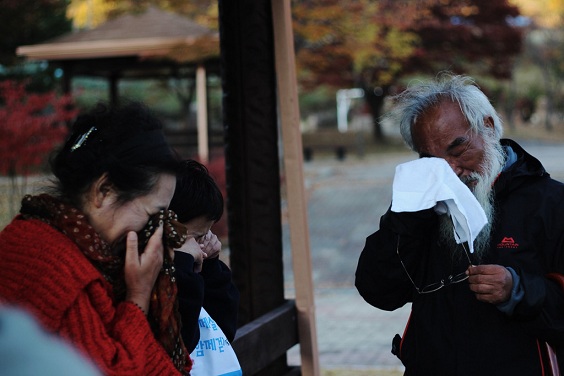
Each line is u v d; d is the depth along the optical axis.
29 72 39.50
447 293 4.21
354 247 23.45
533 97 71.88
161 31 28.81
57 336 2.75
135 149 2.98
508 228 4.11
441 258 4.24
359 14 33.06
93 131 3.02
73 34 29.55
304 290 7.00
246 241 7.02
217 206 3.84
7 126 22.05
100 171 2.94
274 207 7.04
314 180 33.59
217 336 3.86
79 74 31.08
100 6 48.72
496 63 50.62
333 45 33.94
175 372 2.96
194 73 31.98
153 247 3.03
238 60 6.96
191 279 3.44
